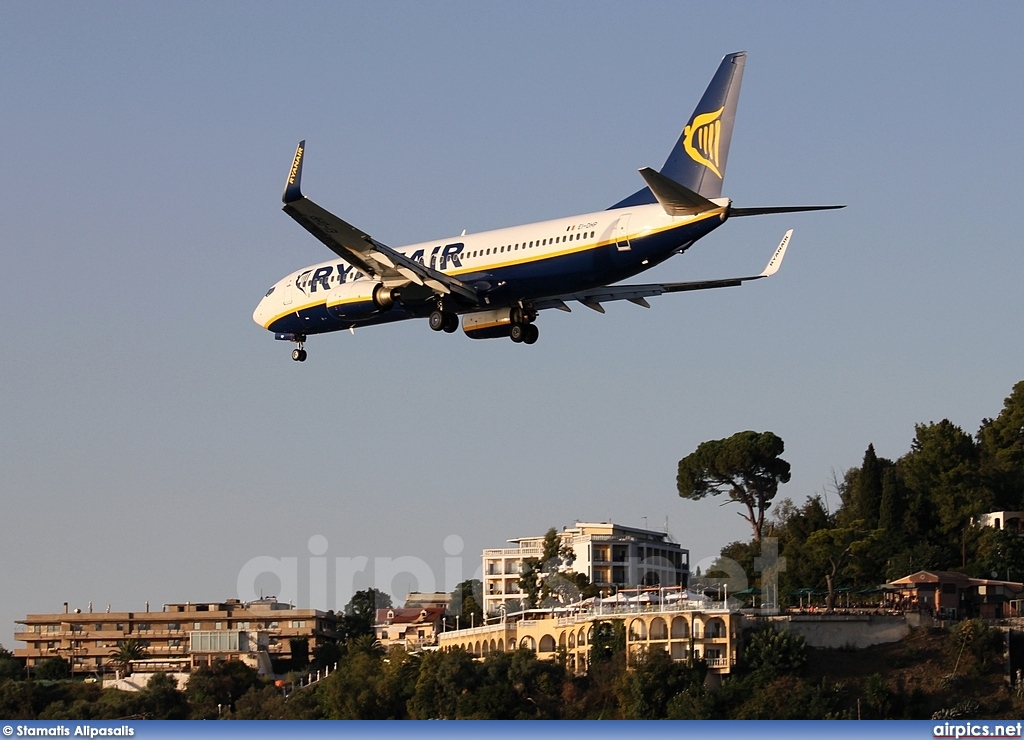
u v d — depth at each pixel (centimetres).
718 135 17112
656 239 16712
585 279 17312
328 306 19038
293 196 16525
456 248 18275
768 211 16050
